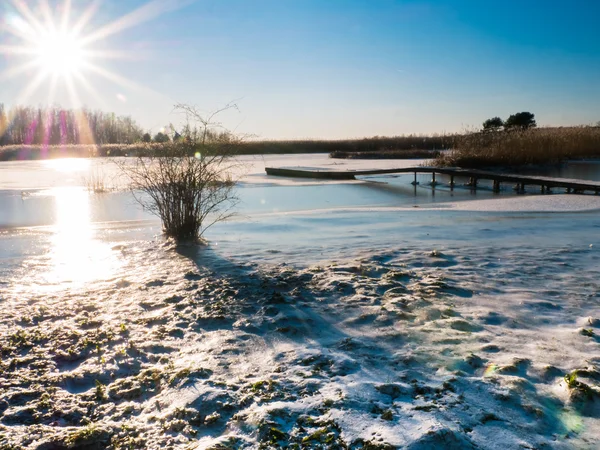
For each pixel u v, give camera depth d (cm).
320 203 1530
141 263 679
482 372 329
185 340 400
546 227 934
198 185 866
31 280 598
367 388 306
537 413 276
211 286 544
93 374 349
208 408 292
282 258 680
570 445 249
